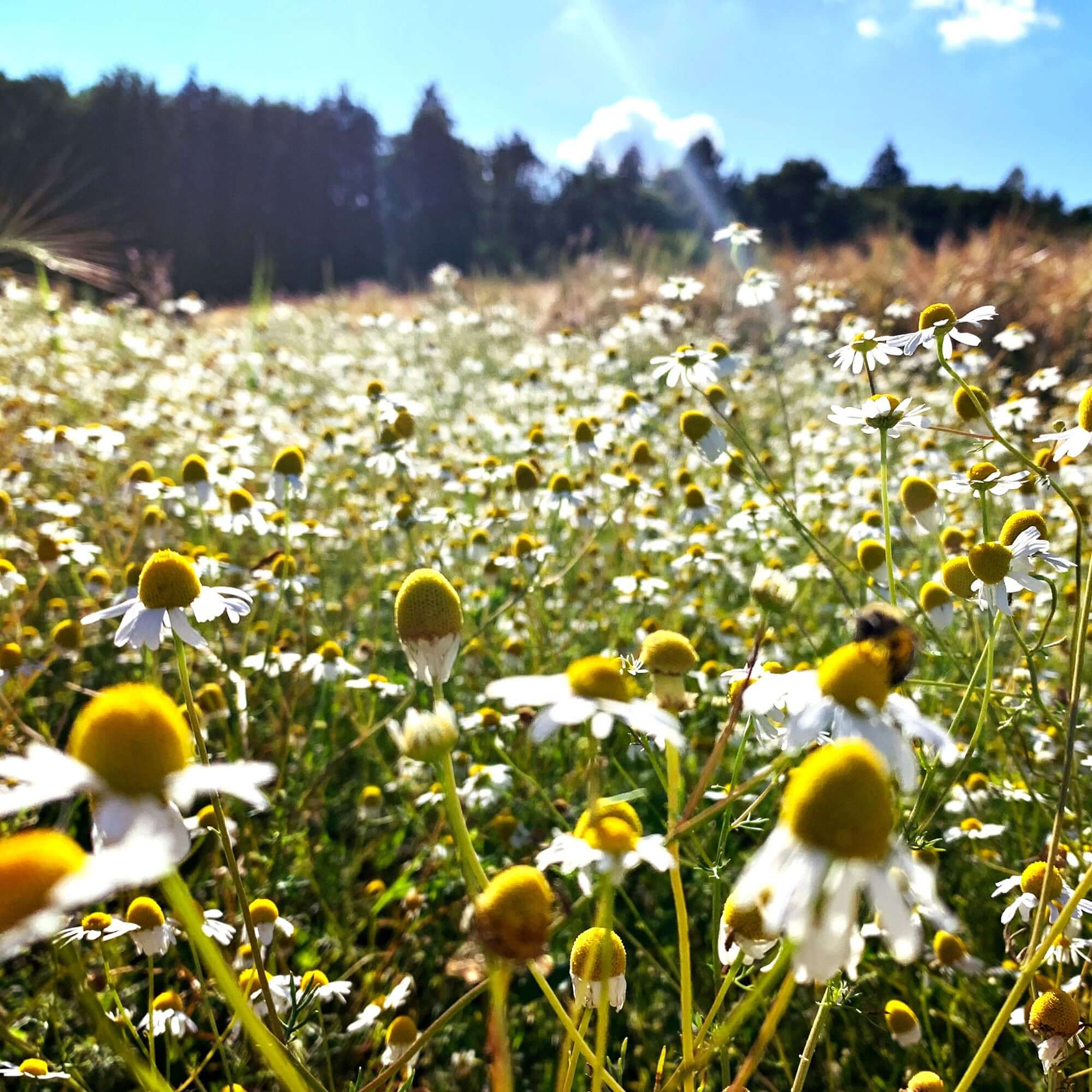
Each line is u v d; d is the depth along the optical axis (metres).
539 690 0.11
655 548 0.38
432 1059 0.21
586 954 0.12
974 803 0.23
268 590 0.36
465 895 0.25
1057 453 0.18
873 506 0.38
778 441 0.55
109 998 0.19
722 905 0.15
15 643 0.28
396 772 0.31
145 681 0.29
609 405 0.50
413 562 0.38
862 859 0.08
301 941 0.23
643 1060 0.20
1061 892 0.16
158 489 0.35
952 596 0.22
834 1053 0.20
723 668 0.29
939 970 0.21
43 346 0.66
